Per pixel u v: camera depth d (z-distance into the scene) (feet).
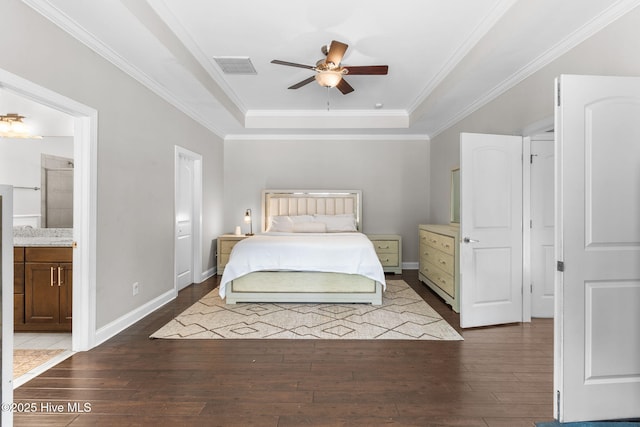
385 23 9.32
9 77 6.36
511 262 10.92
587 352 5.88
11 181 11.58
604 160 5.89
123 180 10.11
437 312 11.94
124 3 7.11
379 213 19.92
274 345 9.05
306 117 17.80
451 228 14.12
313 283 12.80
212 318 11.19
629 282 5.97
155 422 5.80
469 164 10.37
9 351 4.58
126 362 8.03
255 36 10.05
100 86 8.96
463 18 9.03
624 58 6.93
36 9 6.90
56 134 11.61
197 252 16.38
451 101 13.38
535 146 11.10
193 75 10.99
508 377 7.39
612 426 5.75
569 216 5.84
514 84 10.90
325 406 6.27
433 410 6.16
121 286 10.12
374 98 15.67
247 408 6.20
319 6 8.54
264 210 19.60
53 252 9.54
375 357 8.35
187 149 14.76
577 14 7.29
